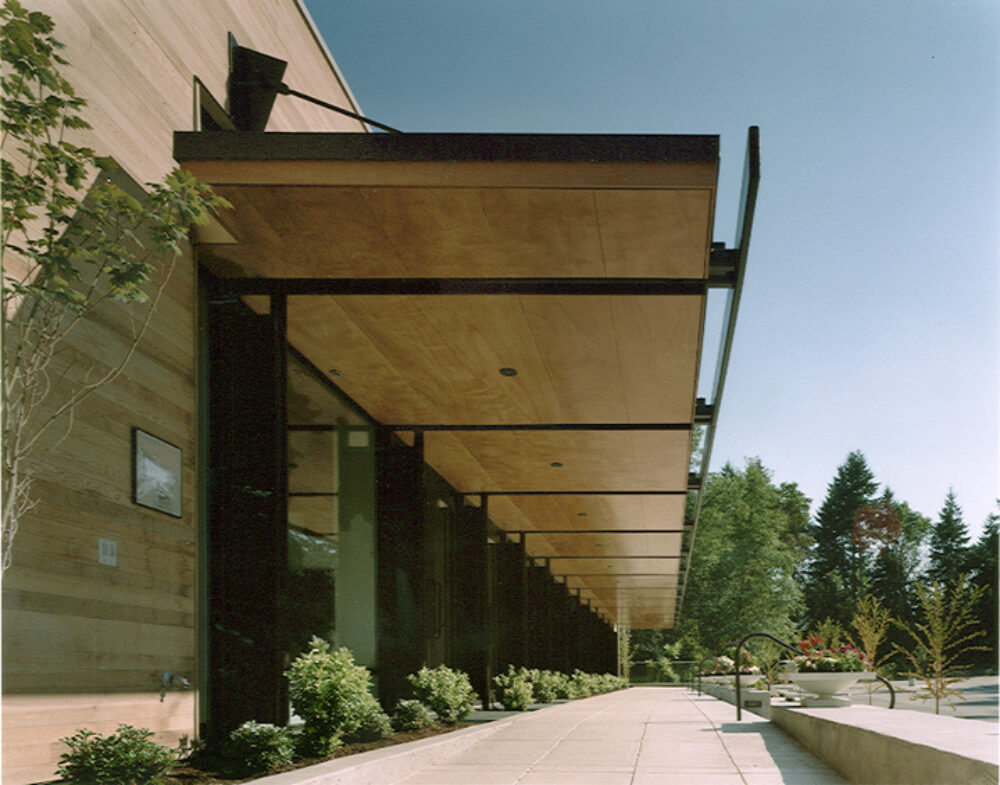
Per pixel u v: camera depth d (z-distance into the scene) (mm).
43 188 4801
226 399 8352
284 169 6887
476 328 9445
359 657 11555
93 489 5754
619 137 6828
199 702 7469
